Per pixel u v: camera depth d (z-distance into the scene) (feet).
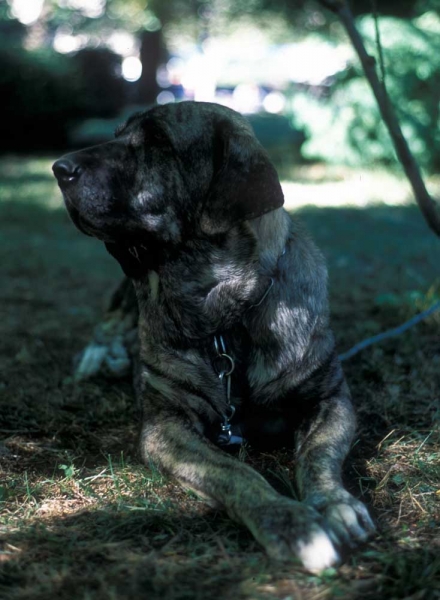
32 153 75.20
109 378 17.75
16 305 26.43
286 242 12.71
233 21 115.24
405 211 43.86
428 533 10.00
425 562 9.02
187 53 141.90
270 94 126.00
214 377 12.24
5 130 74.74
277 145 69.67
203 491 10.77
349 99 53.57
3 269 32.12
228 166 11.51
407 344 19.36
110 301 18.49
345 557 9.29
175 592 8.49
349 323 22.24
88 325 23.66
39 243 37.93
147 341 12.66
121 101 84.69
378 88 16.43
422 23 54.03
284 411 12.83
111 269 32.63
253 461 12.73
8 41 77.20
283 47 128.57
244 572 8.88
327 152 55.57
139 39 105.81
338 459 11.32
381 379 16.88
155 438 11.97
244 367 12.28
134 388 15.92
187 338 12.19
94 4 108.47
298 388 12.46
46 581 8.79
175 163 11.82
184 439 11.69
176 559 9.29
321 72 57.52
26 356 19.72
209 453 11.26
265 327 12.18
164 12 95.09
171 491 11.34
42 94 74.13
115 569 8.94
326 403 12.63
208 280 12.00
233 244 11.91
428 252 33.22
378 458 12.69
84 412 15.71
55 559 9.30
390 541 9.72
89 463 13.05
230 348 12.23
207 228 11.61
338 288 27.20
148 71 94.48
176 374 12.30
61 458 13.17
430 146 51.55
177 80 133.59
